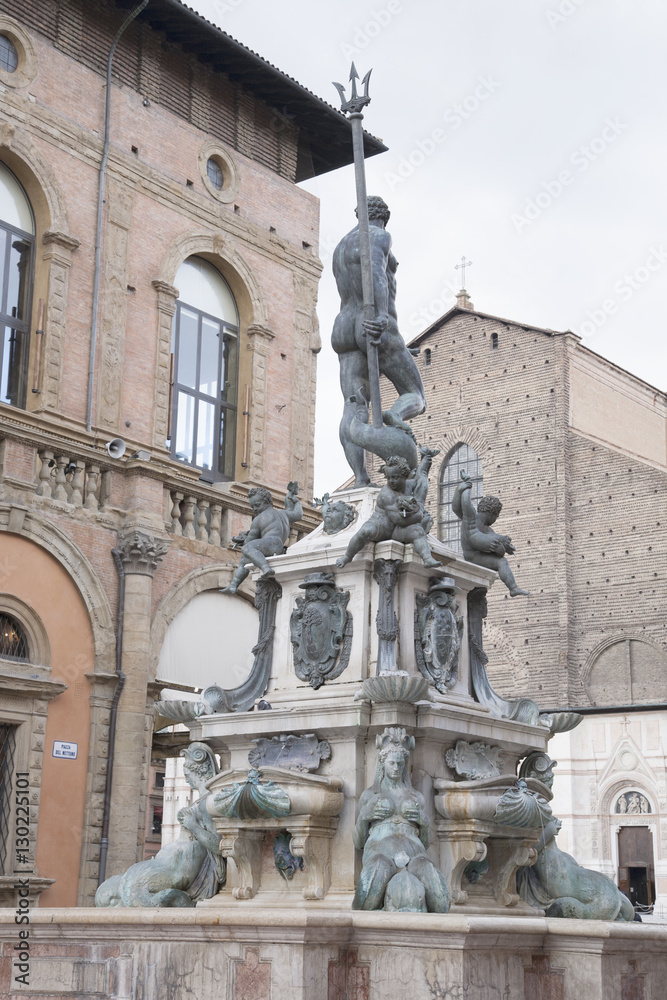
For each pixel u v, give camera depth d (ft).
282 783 29.84
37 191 77.00
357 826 29.40
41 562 71.31
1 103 74.90
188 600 79.97
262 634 34.68
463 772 31.32
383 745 29.63
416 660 32.42
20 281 76.48
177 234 85.87
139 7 80.12
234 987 24.88
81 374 77.41
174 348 86.33
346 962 25.35
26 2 78.18
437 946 24.36
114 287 80.43
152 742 82.12
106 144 81.00
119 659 74.13
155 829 158.51
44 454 72.18
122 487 76.74
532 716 34.19
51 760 69.82
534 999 26.11
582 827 149.69
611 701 157.48
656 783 146.41
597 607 161.17
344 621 32.73
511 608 166.61
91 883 69.97
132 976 26.25
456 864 29.96
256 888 30.81
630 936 26.43
